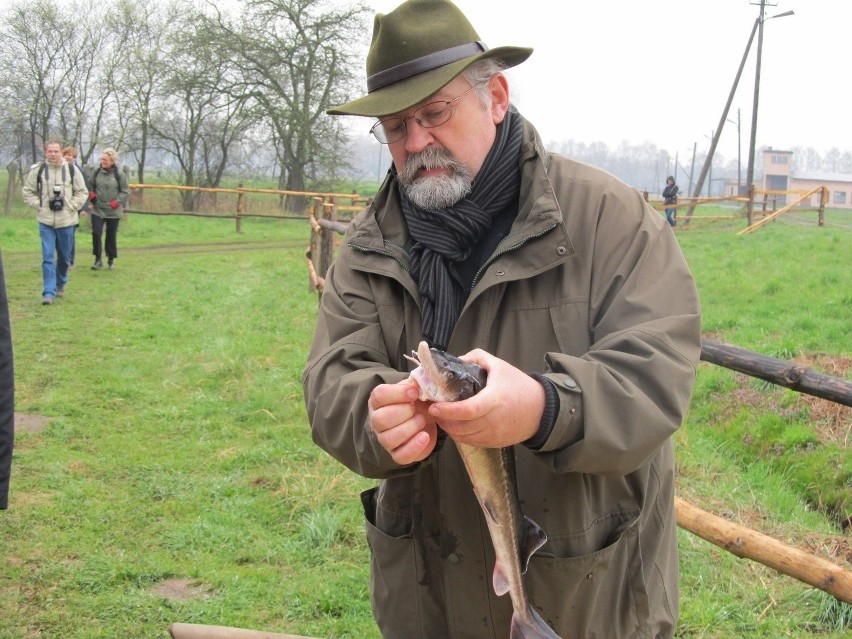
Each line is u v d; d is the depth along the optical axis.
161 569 4.29
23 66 32.88
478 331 1.85
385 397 1.54
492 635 1.98
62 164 11.66
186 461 5.89
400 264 1.96
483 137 1.91
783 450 6.70
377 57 1.90
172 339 9.88
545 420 1.54
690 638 3.87
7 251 17.67
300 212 36.19
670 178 28.80
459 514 1.93
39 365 8.32
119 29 34.06
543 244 1.81
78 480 5.46
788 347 9.13
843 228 27.19
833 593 3.20
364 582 4.30
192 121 36.22
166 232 24.38
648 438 1.60
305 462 5.93
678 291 1.79
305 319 11.38
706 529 3.53
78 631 3.72
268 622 3.93
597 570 1.85
